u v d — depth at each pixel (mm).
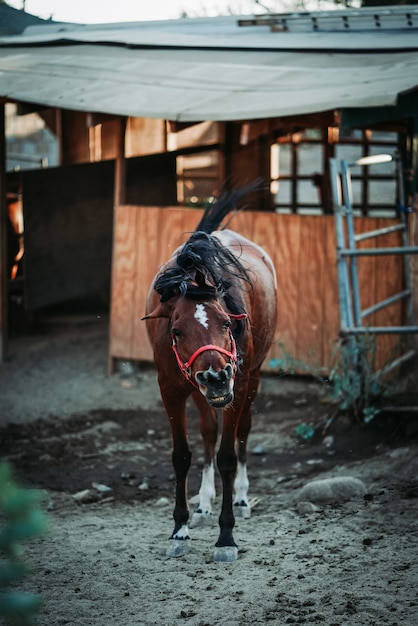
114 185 9453
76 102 6918
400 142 8273
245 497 4980
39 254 9227
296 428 6625
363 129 7191
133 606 3502
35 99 7055
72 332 9820
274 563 3949
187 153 9953
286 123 7527
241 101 6570
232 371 3562
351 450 6031
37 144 17047
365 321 7574
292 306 7902
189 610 3426
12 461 6199
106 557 4129
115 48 9047
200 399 4863
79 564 4027
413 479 5051
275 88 6824
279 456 6176
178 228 8188
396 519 4430
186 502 4316
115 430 7070
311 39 8906
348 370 6441
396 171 7297
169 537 4488
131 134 10961
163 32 9945
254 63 7922
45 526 1503
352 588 3549
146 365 8625
